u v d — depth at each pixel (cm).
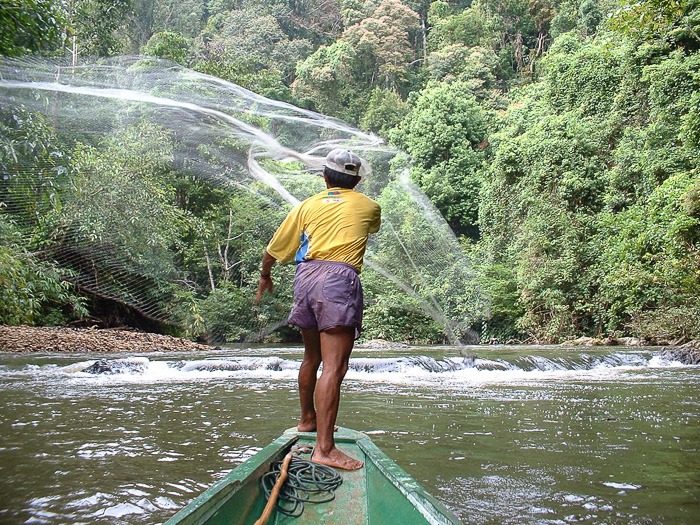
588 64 2144
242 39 3919
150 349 1216
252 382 714
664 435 405
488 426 435
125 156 1002
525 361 989
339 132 1118
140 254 1110
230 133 1067
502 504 256
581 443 378
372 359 937
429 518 148
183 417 448
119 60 1170
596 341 1535
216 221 1677
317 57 3709
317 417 229
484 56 3838
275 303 1698
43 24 642
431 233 1064
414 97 3650
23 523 220
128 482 273
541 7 4150
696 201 1244
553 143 1914
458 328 1295
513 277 1975
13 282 984
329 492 203
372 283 1554
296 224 255
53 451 332
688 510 247
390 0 4231
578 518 238
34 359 906
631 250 1494
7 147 712
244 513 179
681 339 1401
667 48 1836
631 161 1744
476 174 2686
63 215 867
